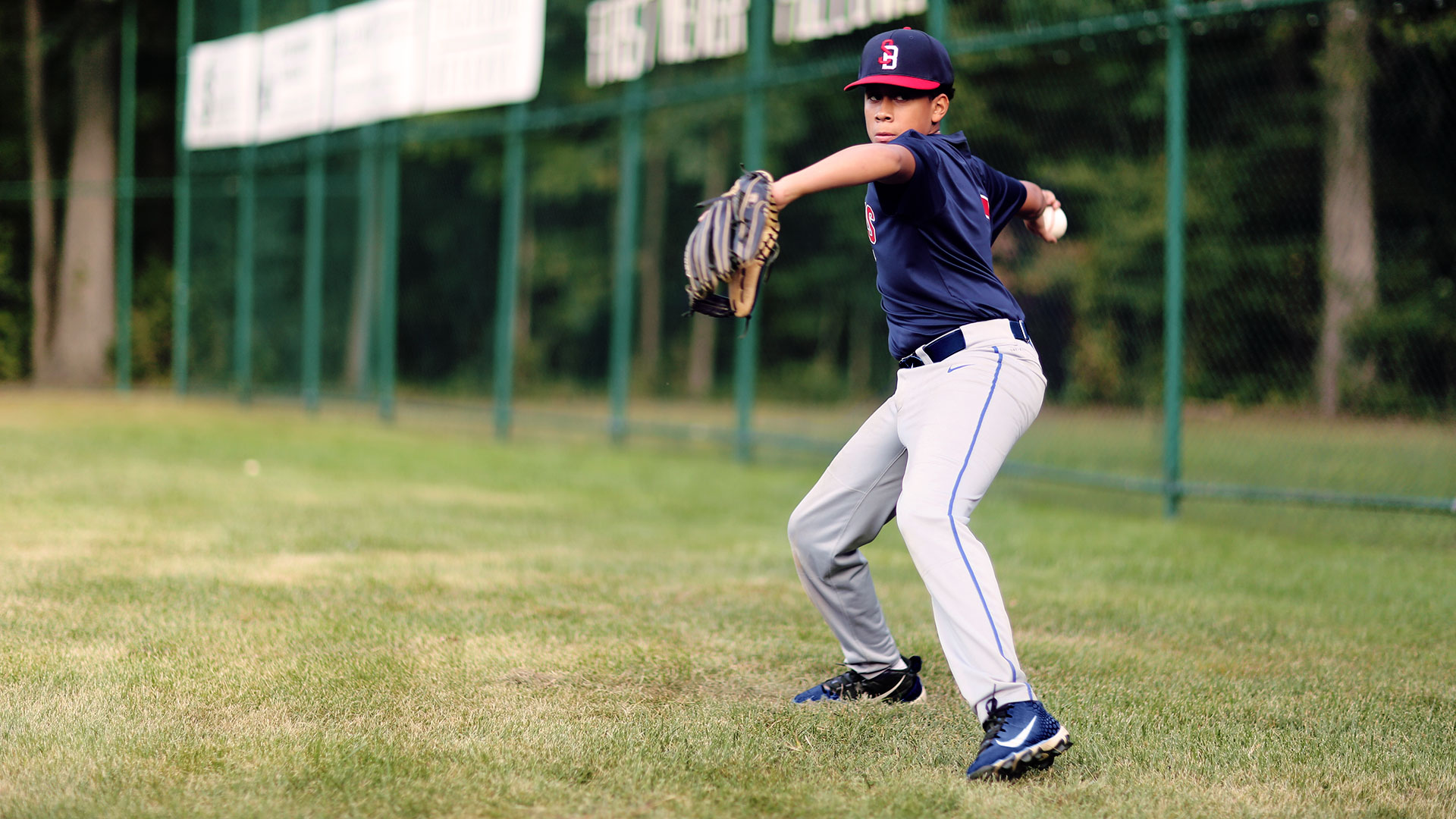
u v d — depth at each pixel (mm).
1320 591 11586
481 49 27172
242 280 34406
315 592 10305
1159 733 7062
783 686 7938
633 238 25438
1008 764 6125
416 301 40156
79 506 14609
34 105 40312
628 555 12859
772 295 34750
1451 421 29922
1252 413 33156
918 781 6141
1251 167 37781
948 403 6559
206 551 12023
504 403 27750
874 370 32125
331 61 30828
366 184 32438
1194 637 9609
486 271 40188
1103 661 8766
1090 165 38594
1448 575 12477
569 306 41750
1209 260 37188
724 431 23484
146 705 7016
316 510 15180
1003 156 36656
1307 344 35781
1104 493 19406
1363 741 6984
